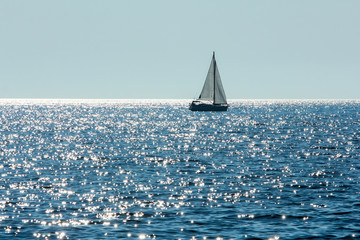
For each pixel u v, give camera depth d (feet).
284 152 524.11
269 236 202.69
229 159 463.42
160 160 458.09
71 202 264.31
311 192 291.17
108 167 409.69
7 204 259.19
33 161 453.58
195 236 202.90
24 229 212.23
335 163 427.74
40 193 290.35
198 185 318.04
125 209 248.11
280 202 264.31
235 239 199.11
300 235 204.03
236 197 278.05
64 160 460.96
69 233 206.59
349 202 262.26
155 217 232.32
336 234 205.16
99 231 209.56
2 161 452.35
